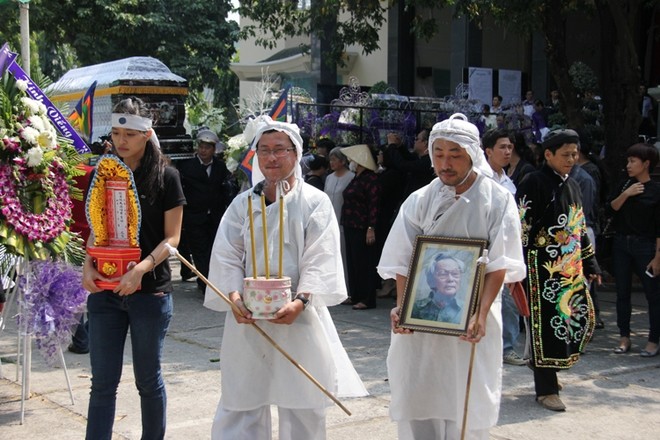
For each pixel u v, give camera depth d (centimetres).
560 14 1051
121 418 516
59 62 2716
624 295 706
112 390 402
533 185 529
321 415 387
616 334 781
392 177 927
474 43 1819
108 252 387
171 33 2103
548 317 529
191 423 509
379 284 1006
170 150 1070
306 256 377
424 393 379
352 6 1258
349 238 915
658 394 583
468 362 368
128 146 396
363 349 711
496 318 376
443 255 367
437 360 376
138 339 402
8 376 612
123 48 2109
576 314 534
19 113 506
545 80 1809
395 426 506
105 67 1118
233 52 2280
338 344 399
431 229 378
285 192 379
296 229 378
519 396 573
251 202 377
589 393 584
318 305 378
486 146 653
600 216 862
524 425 512
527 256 530
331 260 377
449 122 367
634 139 1062
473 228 370
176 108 1080
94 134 1104
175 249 370
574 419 525
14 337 745
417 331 366
